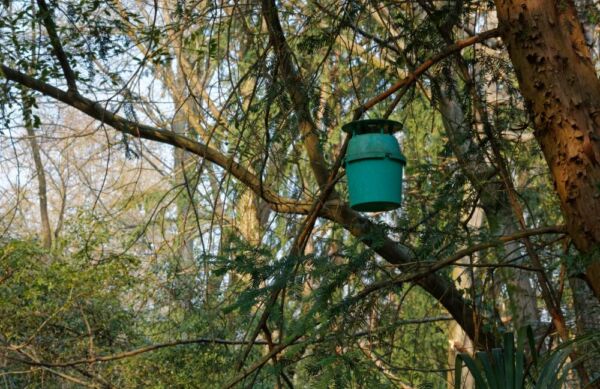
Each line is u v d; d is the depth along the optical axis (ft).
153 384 25.99
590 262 10.53
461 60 15.60
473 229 16.67
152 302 28.78
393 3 15.92
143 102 20.03
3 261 26.37
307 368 11.71
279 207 18.11
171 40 19.02
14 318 26.84
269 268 12.65
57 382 28.43
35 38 20.93
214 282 21.98
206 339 19.13
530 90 11.10
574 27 11.19
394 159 11.87
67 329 28.12
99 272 26.20
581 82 10.93
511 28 11.27
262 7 16.19
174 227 31.48
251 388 12.71
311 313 11.78
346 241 22.41
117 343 28.12
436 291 18.70
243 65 22.84
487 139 15.79
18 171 25.35
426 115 29.17
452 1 16.47
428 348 32.48
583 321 17.85
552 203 23.35
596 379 11.76
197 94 23.81
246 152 16.34
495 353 10.74
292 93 15.76
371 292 12.25
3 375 25.94
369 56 19.52
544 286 13.53
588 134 10.73
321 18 17.17
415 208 17.92
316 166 18.42
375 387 11.32
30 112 20.72
